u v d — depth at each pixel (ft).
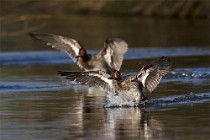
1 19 130.62
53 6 162.20
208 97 62.95
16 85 71.67
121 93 60.03
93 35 122.52
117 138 47.39
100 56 71.72
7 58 96.17
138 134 48.47
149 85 59.41
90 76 59.52
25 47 107.34
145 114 55.62
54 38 72.18
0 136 48.21
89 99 63.31
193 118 53.42
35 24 135.54
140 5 155.94
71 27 134.31
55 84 72.64
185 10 150.61
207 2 149.28
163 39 118.11
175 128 50.01
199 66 85.81
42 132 49.44
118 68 70.38
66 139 47.21
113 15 157.17
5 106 59.67
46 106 59.67
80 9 160.45
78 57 71.87
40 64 90.58
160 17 152.87
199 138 46.70
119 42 71.00
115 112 56.90
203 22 143.02
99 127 50.98
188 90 66.80
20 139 47.32
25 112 56.95
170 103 60.23
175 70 81.92
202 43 113.29
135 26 137.18
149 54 100.01
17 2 166.20
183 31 128.67
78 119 54.03
